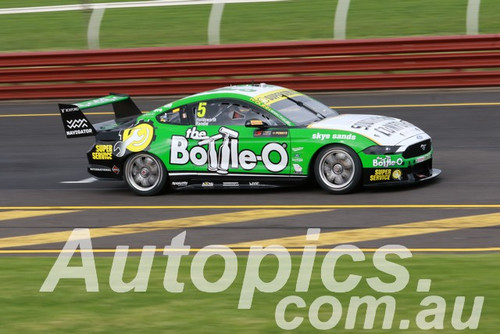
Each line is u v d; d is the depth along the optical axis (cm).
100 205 3788
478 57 5622
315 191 3769
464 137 4584
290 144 3688
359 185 3638
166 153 3841
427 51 5675
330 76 5766
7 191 4106
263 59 5878
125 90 5925
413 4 7562
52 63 6034
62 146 4903
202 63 5888
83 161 4594
